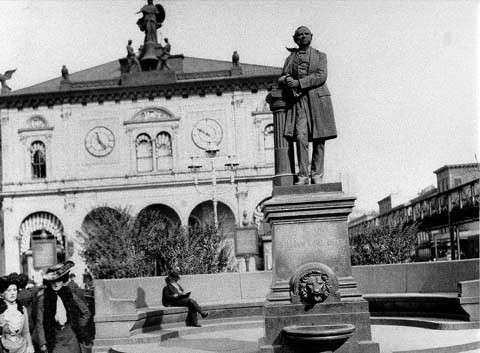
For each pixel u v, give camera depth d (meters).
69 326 7.74
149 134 51.56
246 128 50.94
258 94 51.09
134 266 23.00
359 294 8.84
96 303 12.45
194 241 22.53
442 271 14.38
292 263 9.05
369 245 24.62
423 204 33.03
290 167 9.76
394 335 10.55
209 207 51.06
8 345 7.96
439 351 9.01
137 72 51.78
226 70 51.59
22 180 51.84
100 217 37.69
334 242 9.05
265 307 8.89
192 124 51.34
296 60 9.74
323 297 8.81
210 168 50.84
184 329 13.35
